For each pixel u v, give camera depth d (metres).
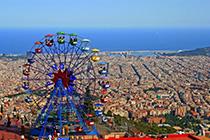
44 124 99.94
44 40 114.56
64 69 107.31
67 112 104.62
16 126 115.38
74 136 99.25
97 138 100.88
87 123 104.88
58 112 102.06
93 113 117.75
